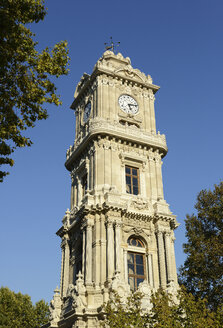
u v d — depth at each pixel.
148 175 55.09
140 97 61.22
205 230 46.88
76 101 64.94
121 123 57.81
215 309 43.25
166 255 49.34
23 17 24.83
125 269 47.00
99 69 58.31
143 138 56.06
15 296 72.31
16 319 68.12
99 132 53.38
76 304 42.97
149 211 51.78
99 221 48.50
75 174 59.06
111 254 45.94
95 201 49.69
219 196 46.59
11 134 25.48
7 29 22.38
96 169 52.22
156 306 34.88
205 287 44.44
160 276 48.16
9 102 24.92
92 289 44.66
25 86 25.77
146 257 49.75
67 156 62.38
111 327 33.03
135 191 53.69
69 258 54.03
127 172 54.41
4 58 23.20
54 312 48.62
